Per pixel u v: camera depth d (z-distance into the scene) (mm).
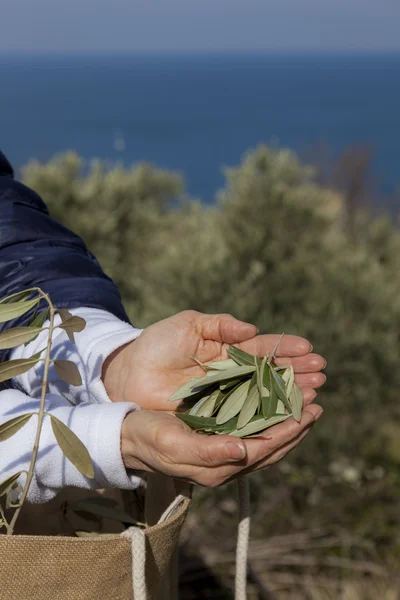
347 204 10250
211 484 842
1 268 1164
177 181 5031
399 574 2811
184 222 4582
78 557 843
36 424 888
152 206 4578
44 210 1305
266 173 4176
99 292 1148
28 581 834
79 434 866
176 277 3660
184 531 2988
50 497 921
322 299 3752
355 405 3746
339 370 3664
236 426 919
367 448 3574
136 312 3711
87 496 1081
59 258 1187
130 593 904
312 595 2689
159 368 1029
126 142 73500
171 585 1160
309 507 3209
